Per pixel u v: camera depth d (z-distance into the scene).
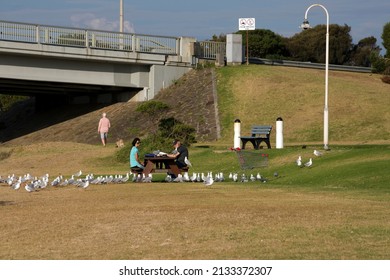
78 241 29.45
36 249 28.02
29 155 91.12
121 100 134.25
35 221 34.97
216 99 120.38
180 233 30.66
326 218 34.06
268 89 122.19
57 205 41.88
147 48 129.75
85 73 124.75
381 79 141.00
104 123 101.62
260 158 63.12
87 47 122.81
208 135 108.88
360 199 42.22
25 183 59.44
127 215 36.25
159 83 130.38
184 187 53.09
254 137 78.44
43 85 129.50
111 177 60.03
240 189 50.53
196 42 135.50
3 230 32.50
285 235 29.77
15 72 118.62
